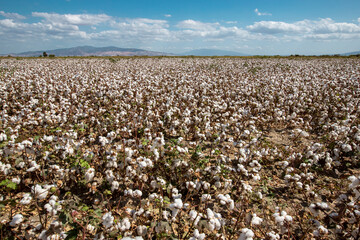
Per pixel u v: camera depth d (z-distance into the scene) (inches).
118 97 341.1
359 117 269.9
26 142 138.0
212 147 190.4
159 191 130.1
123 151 148.2
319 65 944.3
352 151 179.5
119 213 118.6
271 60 1355.8
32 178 136.8
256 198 134.9
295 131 208.1
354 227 109.4
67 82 463.2
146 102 311.9
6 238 88.4
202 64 1031.0
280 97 343.3
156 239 93.2
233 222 112.5
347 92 393.1
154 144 133.6
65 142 159.6
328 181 159.0
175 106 281.1
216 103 294.8
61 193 133.1
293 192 146.3
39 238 80.0
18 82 428.8
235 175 149.6
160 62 1170.6
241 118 258.5
